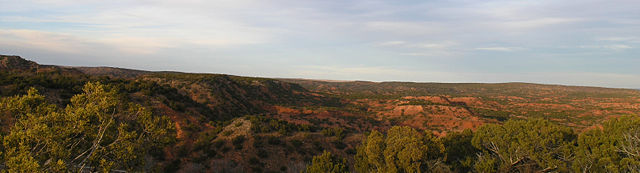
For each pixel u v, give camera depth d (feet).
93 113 38.11
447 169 50.49
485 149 59.88
